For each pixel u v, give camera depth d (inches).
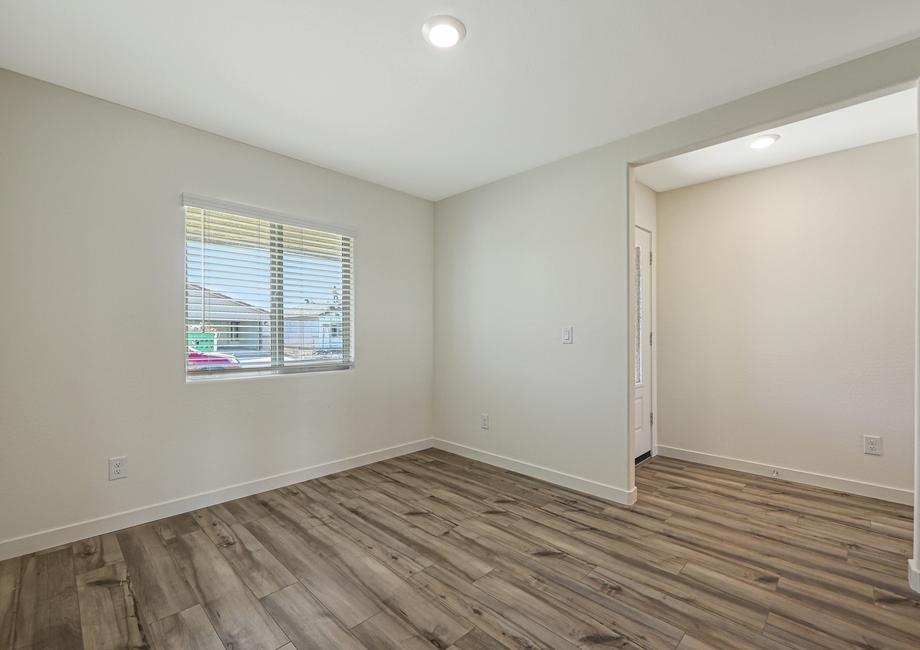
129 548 86.8
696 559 84.0
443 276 162.6
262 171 117.3
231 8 65.7
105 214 92.7
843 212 121.0
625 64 80.7
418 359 160.2
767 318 133.8
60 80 85.4
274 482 120.0
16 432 82.8
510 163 128.6
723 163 130.0
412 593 73.2
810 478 125.4
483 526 98.2
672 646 61.1
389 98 92.5
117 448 94.2
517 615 67.8
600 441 115.7
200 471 106.4
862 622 66.0
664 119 101.8
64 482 87.9
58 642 61.6
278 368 122.3
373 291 145.3
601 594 73.0
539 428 130.3
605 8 66.2
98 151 91.8
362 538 92.0
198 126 104.6
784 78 85.4
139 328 97.0
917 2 64.3
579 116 100.3
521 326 135.6
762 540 91.7
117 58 78.4
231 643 61.6
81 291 89.7
